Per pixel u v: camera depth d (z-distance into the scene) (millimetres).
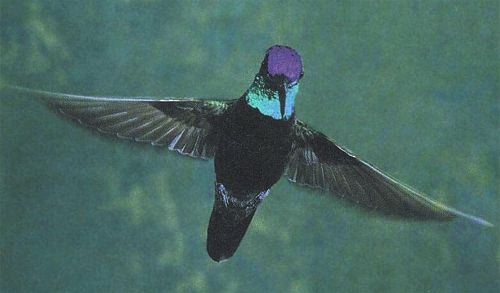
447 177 3164
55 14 3344
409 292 3047
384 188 2193
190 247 3160
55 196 3271
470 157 3176
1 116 3283
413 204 2184
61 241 3258
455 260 3082
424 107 3201
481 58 3240
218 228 2197
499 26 3248
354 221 3061
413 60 3221
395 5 3240
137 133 2176
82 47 3322
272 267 3072
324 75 3193
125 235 3195
